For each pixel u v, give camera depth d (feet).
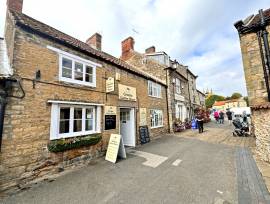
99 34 37.93
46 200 12.67
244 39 24.22
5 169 14.25
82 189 14.35
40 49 17.94
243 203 11.36
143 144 33.35
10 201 12.53
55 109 18.60
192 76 77.77
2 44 21.16
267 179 14.79
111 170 18.78
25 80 16.22
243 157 21.66
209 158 22.02
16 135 15.16
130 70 32.22
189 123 58.39
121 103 29.45
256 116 22.31
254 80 22.86
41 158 16.88
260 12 22.40
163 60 52.26
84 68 23.00
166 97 48.26
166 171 17.99
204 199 12.23
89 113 23.63
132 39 57.41
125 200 12.52
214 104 219.61
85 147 21.71
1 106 14.23
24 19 18.69
